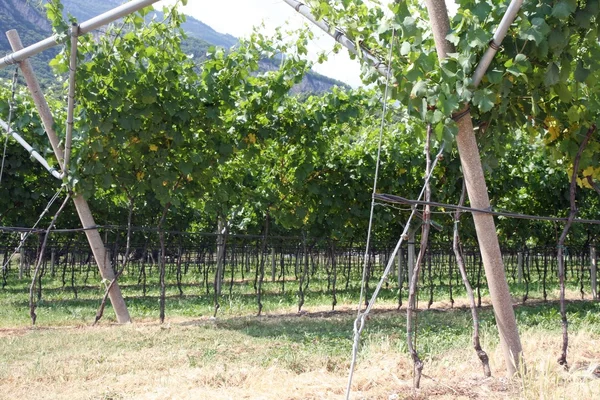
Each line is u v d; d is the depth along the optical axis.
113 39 9.19
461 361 5.98
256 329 8.80
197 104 9.86
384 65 5.32
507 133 5.77
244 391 4.90
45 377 5.69
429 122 4.88
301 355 6.50
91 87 9.32
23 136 11.41
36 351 7.12
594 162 6.20
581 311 11.62
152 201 16.67
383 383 5.11
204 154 10.40
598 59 5.20
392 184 12.76
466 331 8.23
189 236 20.08
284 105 10.86
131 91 9.52
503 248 16.70
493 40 4.66
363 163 12.59
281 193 12.02
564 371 5.23
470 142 5.11
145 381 5.45
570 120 5.72
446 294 15.80
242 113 10.61
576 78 5.22
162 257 10.57
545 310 11.65
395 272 20.30
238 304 13.01
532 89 5.35
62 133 9.93
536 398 4.38
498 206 15.55
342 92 11.16
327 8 5.39
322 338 7.73
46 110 9.81
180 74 9.91
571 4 4.61
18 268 25.08
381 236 16.33
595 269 15.48
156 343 7.61
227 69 10.04
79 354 6.85
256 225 16.75
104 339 7.95
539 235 16.53
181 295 14.49
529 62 4.80
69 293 15.97
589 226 15.73
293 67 10.36
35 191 13.62
